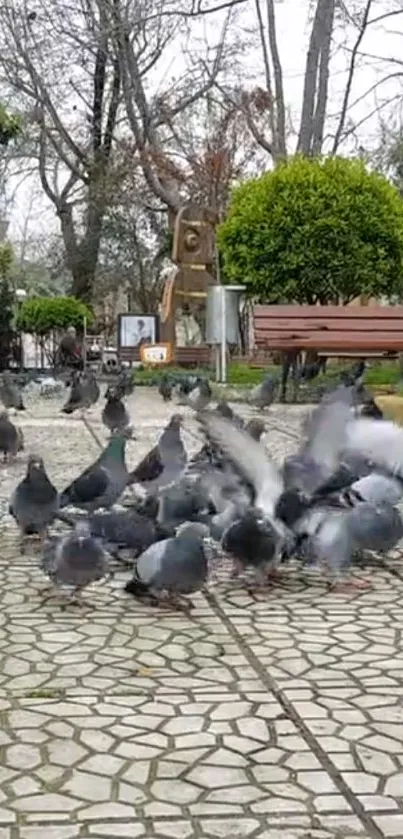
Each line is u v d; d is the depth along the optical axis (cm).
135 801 254
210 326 1730
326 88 2030
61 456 904
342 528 479
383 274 1631
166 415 1282
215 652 377
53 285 4031
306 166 1634
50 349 2914
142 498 553
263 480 471
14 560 521
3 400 1299
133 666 360
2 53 2741
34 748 286
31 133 2989
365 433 540
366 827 241
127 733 297
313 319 1224
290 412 1271
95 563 439
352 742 292
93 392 1326
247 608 439
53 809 249
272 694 331
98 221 3234
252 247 1625
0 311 2830
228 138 2838
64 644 385
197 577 427
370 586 479
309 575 496
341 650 380
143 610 434
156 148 2811
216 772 271
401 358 1466
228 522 481
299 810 249
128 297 3606
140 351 2283
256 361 2156
